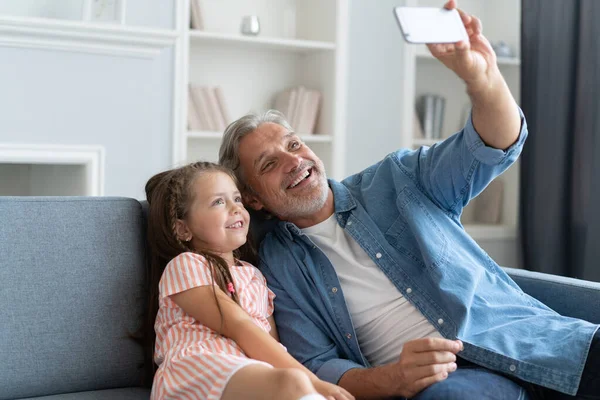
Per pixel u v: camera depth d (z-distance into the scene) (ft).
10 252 5.37
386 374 5.14
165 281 5.52
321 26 12.71
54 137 10.03
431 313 5.77
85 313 5.54
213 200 5.80
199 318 5.40
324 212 6.40
